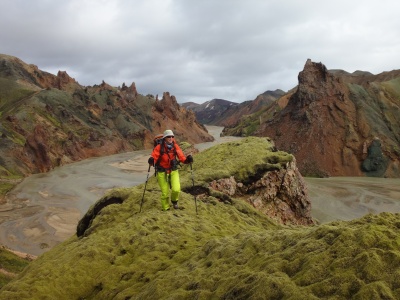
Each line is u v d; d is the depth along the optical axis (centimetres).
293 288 604
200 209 1842
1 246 5019
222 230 1538
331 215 6475
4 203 7794
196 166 3588
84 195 8600
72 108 19662
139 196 1962
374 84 15125
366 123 12781
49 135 15450
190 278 866
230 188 3072
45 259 1662
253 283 677
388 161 11675
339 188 8862
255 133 14712
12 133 14475
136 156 16875
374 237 643
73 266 1213
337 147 12256
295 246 760
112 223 1717
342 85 14312
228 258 888
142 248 1280
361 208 6994
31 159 12481
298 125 13375
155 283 920
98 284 1133
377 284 527
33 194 8681
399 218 760
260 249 862
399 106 14112
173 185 1644
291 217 3328
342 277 578
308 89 14088
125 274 1134
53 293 1088
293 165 3550
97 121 19862
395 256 577
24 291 1078
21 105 18000
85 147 16625
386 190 8688
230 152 3831
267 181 3331
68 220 6594
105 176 11338
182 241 1315
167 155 1600
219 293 729
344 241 671
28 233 5866
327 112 13300
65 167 13400
